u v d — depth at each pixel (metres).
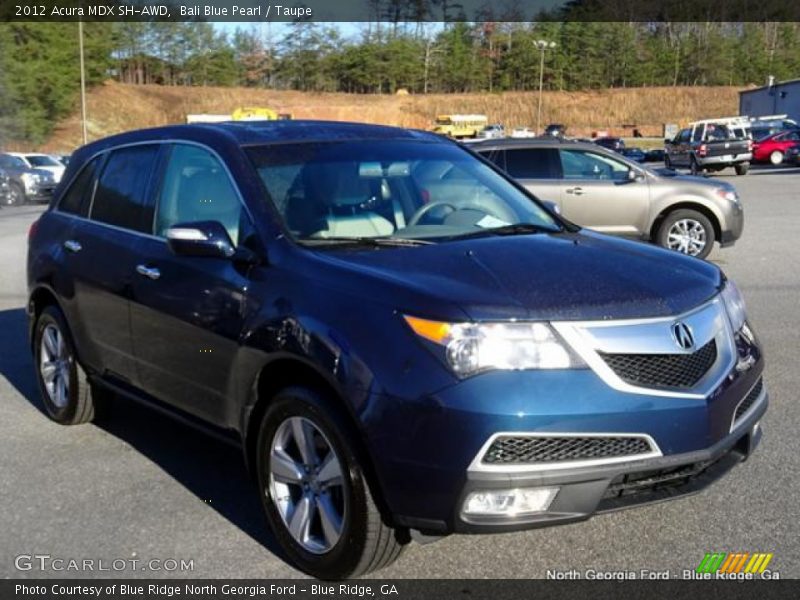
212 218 4.41
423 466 3.20
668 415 3.31
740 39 118.25
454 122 72.19
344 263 3.71
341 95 100.12
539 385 3.17
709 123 36.25
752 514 4.14
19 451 5.25
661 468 3.33
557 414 3.15
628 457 3.28
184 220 4.57
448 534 3.36
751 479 4.54
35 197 28.73
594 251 4.03
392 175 4.60
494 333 3.21
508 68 111.31
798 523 4.05
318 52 102.25
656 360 3.37
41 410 6.07
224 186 4.40
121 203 5.12
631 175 12.10
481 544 3.92
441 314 3.25
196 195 4.57
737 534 3.95
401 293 3.39
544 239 4.21
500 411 3.12
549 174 12.23
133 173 5.12
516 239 4.18
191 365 4.28
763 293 9.72
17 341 8.21
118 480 4.77
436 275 3.54
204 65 88.31
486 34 114.25
